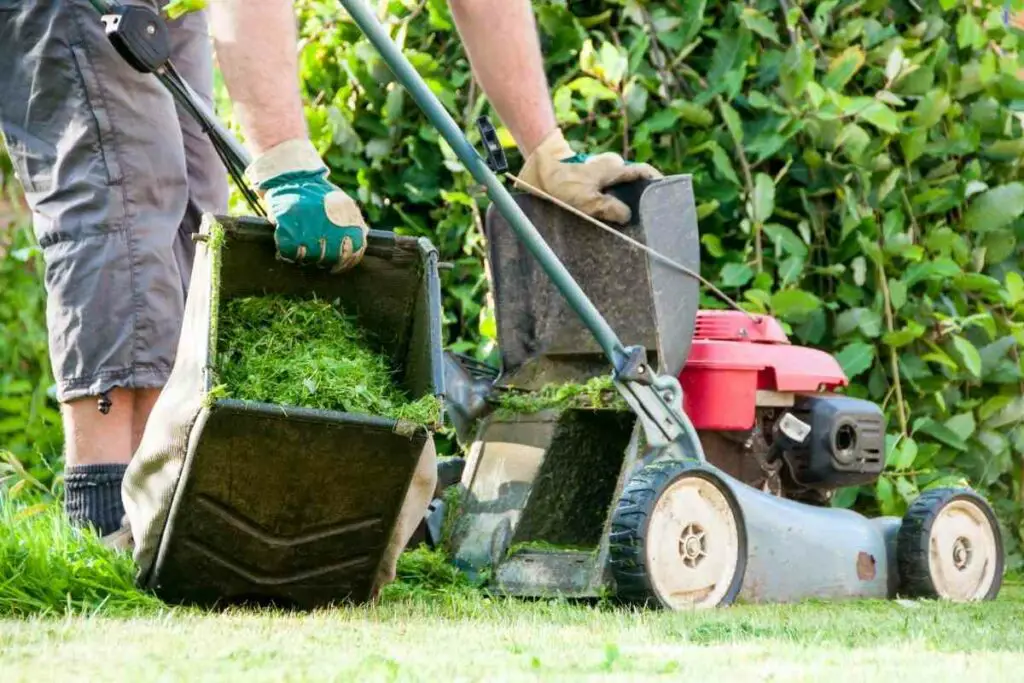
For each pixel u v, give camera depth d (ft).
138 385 22.94
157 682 12.46
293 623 17.84
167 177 23.75
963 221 33.83
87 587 19.24
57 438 37.86
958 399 32.94
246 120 19.62
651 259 23.07
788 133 31.71
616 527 20.84
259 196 20.42
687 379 24.14
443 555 23.53
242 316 19.66
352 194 33.45
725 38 32.17
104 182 23.25
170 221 23.76
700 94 31.81
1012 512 33.45
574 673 13.16
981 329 33.55
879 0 33.73
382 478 19.06
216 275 18.62
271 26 19.65
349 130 32.91
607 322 23.54
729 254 31.86
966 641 16.93
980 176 34.06
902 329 32.37
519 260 24.43
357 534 19.58
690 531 21.52
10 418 37.83
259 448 18.24
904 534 24.50
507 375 24.66
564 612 19.92
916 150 32.86
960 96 34.09
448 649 15.21
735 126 31.42
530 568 22.40
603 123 31.89
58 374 23.16
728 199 31.78
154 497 19.04
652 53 32.27
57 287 23.16
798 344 32.40
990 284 32.96
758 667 13.73
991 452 32.96
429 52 33.17
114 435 23.04
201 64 26.68
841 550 23.81
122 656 14.19
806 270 32.40
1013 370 32.94
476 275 32.42
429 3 32.35
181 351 19.30
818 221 32.73
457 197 31.37
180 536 18.97
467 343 31.89
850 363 31.35
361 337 20.31
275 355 19.33
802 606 21.98
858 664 14.12
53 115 23.53
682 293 23.40
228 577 19.58
